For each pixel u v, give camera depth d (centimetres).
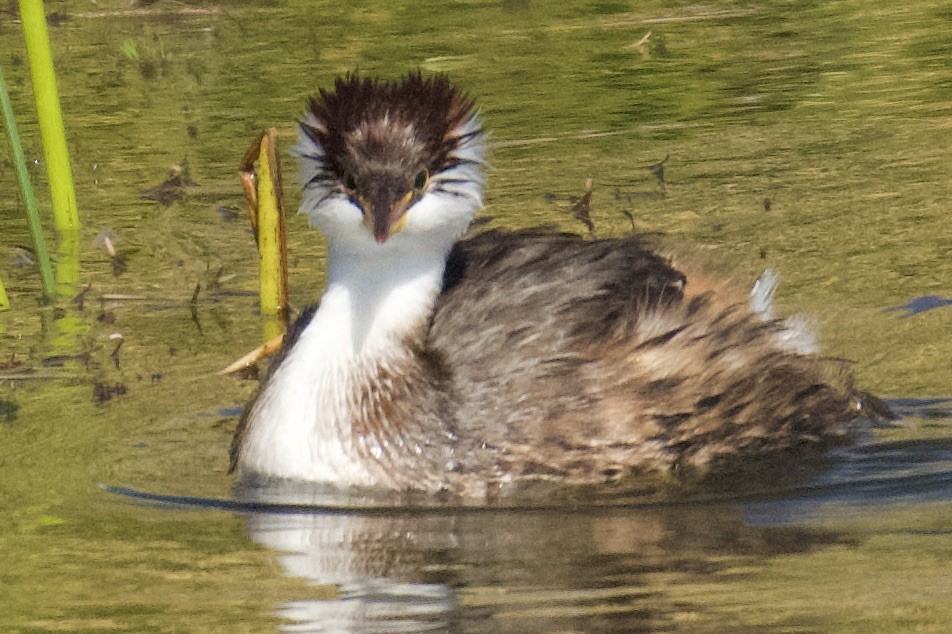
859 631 876
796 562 980
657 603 922
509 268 1242
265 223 1505
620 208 1692
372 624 902
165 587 969
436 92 1200
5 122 1565
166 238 1730
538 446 1165
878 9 2316
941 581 940
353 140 1168
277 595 952
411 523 1083
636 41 2220
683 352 1220
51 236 1744
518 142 1908
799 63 2108
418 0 2481
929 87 2000
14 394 1359
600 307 1217
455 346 1192
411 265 1204
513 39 2247
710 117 1953
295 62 2177
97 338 1487
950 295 1459
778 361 1259
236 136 1947
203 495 1147
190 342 1471
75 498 1141
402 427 1168
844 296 1466
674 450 1189
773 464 1194
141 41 2294
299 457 1176
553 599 933
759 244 1584
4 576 993
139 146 1952
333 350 1189
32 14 1675
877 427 1258
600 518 1080
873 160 1795
